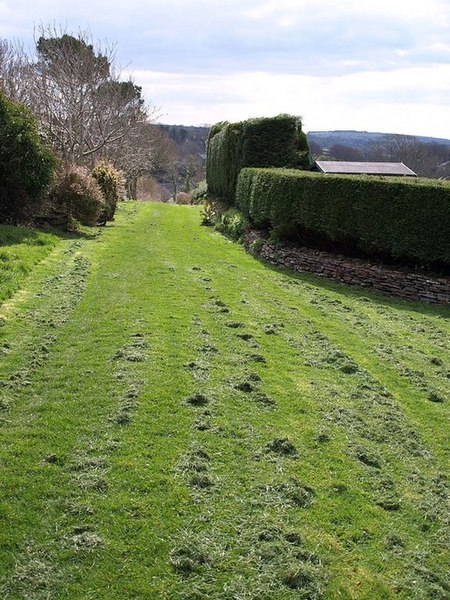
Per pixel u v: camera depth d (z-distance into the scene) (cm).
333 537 428
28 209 1770
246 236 1809
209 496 462
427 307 1194
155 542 405
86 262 1326
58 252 1420
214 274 1329
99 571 377
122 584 368
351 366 776
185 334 853
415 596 379
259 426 586
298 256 1468
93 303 991
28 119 1775
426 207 1251
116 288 1109
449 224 1231
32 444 523
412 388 734
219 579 378
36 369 693
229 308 1026
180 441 543
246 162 2252
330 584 382
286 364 770
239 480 488
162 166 5847
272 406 636
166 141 6031
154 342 805
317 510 458
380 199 1309
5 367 690
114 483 470
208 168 3569
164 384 664
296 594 370
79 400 615
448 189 1227
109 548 397
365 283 1318
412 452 568
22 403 606
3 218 1723
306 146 2366
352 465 529
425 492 498
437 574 400
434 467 544
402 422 628
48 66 2942
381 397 692
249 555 399
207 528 424
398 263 1323
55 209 1833
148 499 451
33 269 1195
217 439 552
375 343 903
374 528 443
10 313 897
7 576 367
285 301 1131
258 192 1727
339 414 629
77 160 2733
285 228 1555
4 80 2658
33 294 1015
